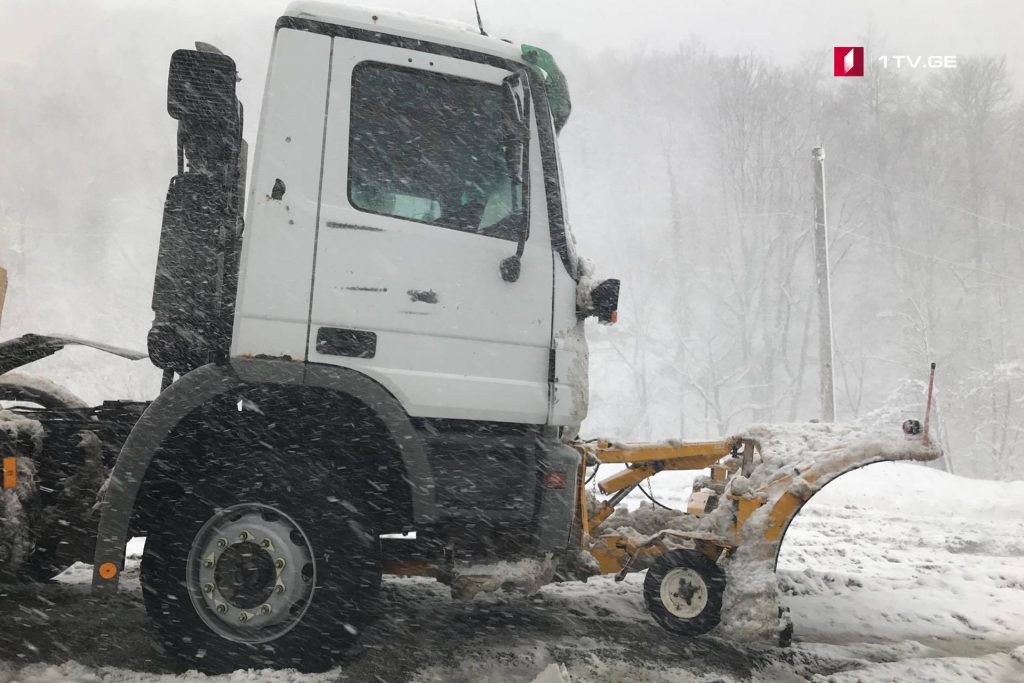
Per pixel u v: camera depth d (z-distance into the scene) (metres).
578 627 4.67
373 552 3.80
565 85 4.28
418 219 3.94
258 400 3.83
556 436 4.10
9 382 5.05
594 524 4.93
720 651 4.37
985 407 36.00
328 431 3.91
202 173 3.88
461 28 4.14
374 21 4.00
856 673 4.09
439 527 3.99
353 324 3.76
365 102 3.95
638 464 5.26
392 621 4.57
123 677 3.52
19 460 3.95
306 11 3.95
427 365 3.83
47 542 4.08
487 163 4.07
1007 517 11.73
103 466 4.23
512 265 3.96
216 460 3.72
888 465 14.60
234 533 3.70
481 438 3.95
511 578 3.89
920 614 5.47
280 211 3.76
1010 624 5.38
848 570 7.04
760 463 4.76
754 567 4.27
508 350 3.98
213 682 3.50
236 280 3.76
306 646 3.70
